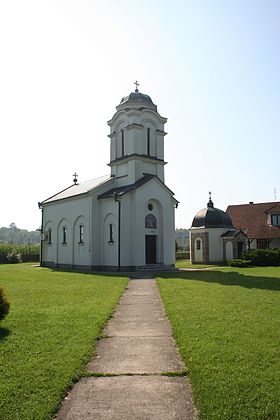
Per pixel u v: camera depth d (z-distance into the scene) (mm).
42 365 7281
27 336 9391
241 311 12234
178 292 16922
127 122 35750
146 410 5637
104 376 6965
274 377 6500
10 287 19828
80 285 20531
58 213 40531
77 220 37156
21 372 6926
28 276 27062
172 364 7578
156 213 35000
